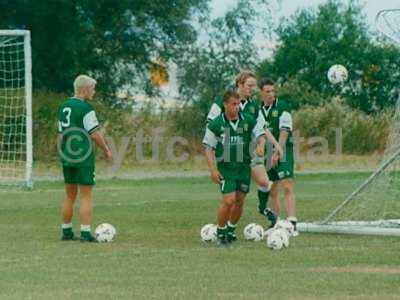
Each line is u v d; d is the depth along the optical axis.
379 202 40.75
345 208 39.53
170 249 32.72
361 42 107.81
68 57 102.31
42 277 26.89
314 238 35.75
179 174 75.75
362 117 88.12
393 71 106.31
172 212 46.06
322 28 109.38
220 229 34.03
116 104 103.12
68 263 29.48
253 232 35.09
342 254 31.42
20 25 102.00
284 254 31.42
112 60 107.88
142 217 43.75
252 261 29.88
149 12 108.06
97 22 105.88
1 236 36.41
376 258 30.52
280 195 56.00
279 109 37.69
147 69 110.19
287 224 36.25
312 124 86.19
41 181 68.06
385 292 24.55
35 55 100.44
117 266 28.88
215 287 25.27
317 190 61.38
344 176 74.12
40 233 37.47
